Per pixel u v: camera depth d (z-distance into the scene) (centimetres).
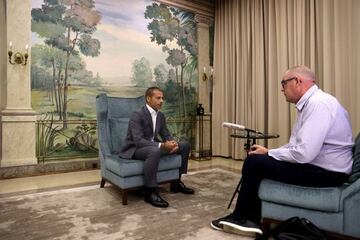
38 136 342
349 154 157
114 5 392
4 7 321
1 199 235
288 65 378
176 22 451
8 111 317
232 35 460
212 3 488
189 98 468
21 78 324
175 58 450
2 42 321
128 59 404
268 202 164
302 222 146
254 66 425
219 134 481
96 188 272
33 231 173
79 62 365
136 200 237
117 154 269
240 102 450
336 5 324
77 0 362
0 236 166
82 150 371
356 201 136
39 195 248
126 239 163
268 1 406
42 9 338
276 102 399
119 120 284
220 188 274
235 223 171
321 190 145
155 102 259
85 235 168
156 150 229
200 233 172
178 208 217
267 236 156
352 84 315
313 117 152
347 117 161
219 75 484
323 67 338
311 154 149
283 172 158
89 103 374
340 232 141
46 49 342
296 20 366
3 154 317
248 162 171
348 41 317
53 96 349
